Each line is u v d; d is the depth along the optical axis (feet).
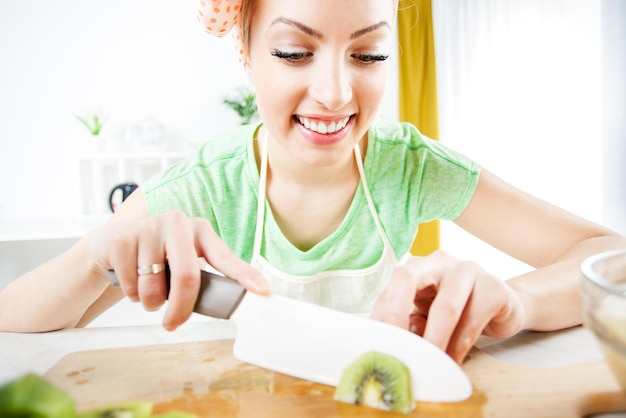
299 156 2.36
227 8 2.23
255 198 2.87
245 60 2.52
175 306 1.60
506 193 2.85
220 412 1.39
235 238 2.95
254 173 2.84
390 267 3.01
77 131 8.74
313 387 1.52
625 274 1.41
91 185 8.87
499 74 10.65
